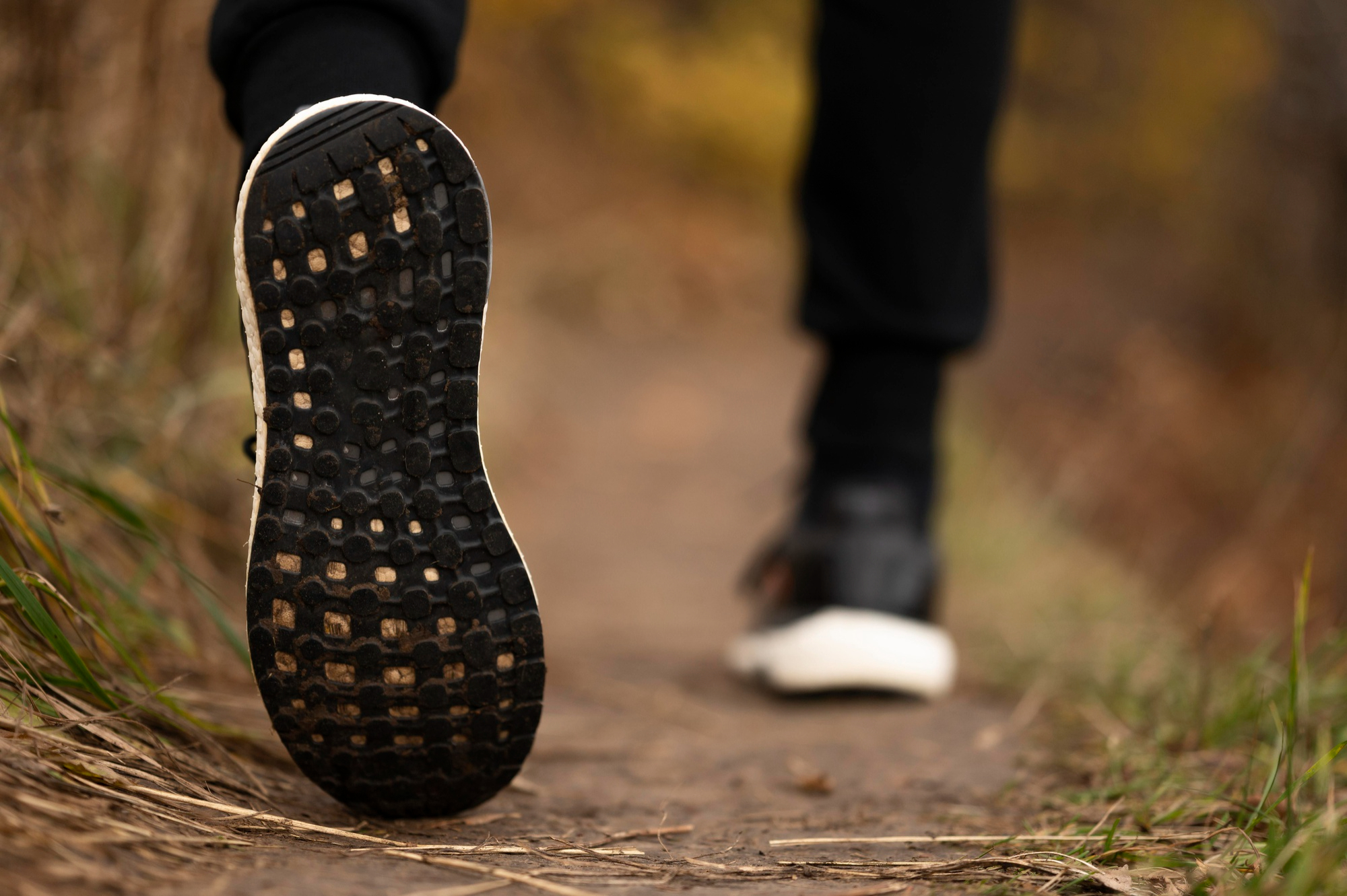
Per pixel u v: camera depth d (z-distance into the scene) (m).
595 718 1.99
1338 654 1.71
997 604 3.14
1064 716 1.87
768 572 2.29
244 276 1.00
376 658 1.02
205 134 2.21
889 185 2.04
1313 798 1.22
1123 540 4.70
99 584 1.50
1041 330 8.90
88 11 2.06
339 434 1.01
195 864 0.86
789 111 11.71
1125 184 13.15
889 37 1.98
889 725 1.92
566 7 10.55
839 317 2.13
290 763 1.30
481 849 1.05
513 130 9.32
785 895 0.94
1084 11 14.08
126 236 2.15
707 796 1.43
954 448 4.96
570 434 5.96
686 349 8.36
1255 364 6.53
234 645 1.40
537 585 3.55
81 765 0.96
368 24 1.11
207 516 2.13
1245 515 4.33
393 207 1.01
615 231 9.63
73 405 1.83
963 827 1.23
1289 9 6.88
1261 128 7.56
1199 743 1.53
